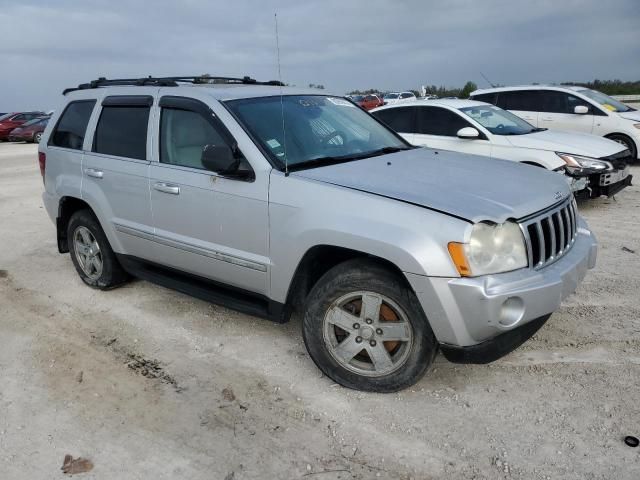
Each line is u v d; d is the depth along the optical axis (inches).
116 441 120.5
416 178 136.3
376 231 119.5
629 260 218.2
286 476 108.4
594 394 129.3
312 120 164.2
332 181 132.9
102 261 200.5
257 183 140.6
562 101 450.9
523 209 122.6
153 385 141.9
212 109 153.9
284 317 145.8
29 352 162.2
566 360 144.6
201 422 126.0
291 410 129.0
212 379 143.7
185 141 160.7
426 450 113.7
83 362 155.1
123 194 177.8
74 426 126.1
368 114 193.2
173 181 159.9
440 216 115.7
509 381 136.3
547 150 298.4
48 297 204.5
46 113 1178.6
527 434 116.9
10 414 131.5
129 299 198.1
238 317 179.8
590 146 301.0
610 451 110.4
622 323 163.9
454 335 116.7
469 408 126.4
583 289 190.2
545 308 119.4
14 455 117.0
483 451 112.6
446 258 113.4
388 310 127.4
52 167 208.4
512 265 118.0
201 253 156.7
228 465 112.0
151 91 174.4
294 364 149.2
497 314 113.1
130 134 178.1
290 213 134.0
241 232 145.6
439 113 342.3
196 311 185.3
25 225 318.7
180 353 157.9
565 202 138.6
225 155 139.6
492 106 358.0
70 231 208.2
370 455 113.2
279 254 137.8
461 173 143.9
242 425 124.4
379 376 130.6
